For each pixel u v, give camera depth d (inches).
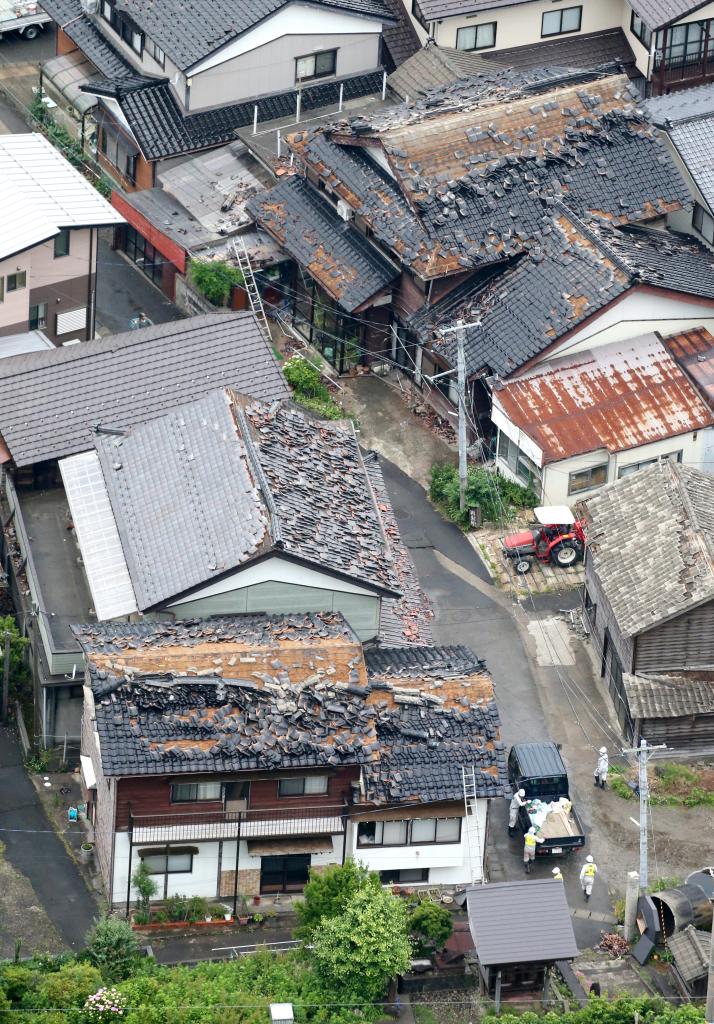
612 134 6756.9
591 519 5812.0
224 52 7091.5
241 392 6072.8
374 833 5123.0
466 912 5108.3
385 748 5088.6
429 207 6501.0
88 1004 4566.9
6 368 6107.3
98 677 4995.1
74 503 5757.9
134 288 7130.9
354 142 6702.8
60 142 7544.3
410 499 6363.2
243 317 6353.3
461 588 6082.7
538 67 7440.9
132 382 6127.0
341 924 4717.0
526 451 6210.6
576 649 5920.3
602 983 4945.9
